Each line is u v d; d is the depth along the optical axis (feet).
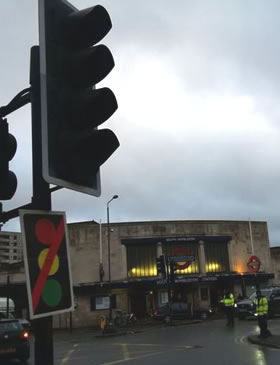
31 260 9.40
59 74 10.55
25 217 9.54
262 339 53.42
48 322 9.41
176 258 129.18
